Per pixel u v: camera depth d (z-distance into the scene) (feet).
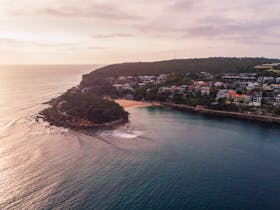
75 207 206.59
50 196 221.25
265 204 213.25
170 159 301.43
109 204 211.00
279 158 306.55
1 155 308.19
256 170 274.16
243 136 394.73
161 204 212.02
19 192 226.79
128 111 598.75
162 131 421.59
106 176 257.75
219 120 505.66
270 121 495.82
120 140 371.15
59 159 298.76
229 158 306.14
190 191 231.50
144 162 291.99
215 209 206.28
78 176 257.14
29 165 280.92
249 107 567.18
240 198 221.46
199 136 394.11
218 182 247.50
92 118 465.06
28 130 416.26
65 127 437.99
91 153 318.45
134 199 218.18
